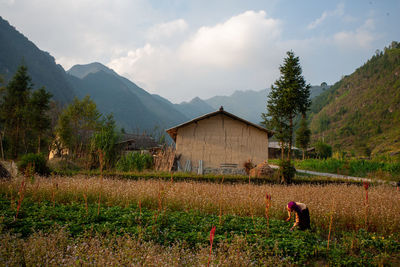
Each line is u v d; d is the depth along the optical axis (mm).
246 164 21047
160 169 20141
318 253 5223
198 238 5305
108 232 5090
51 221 5641
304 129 49031
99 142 18359
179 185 11461
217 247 5070
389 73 194125
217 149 21625
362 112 177875
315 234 6301
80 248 4059
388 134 137750
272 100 23078
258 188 11852
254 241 5355
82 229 5426
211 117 22031
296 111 23047
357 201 8961
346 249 5480
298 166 34844
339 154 35375
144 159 19891
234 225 6320
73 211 6891
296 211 6598
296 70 22750
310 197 9688
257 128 21906
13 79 34531
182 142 21625
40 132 30172
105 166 18422
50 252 3906
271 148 54062
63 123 23781
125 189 9820
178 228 5949
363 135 153250
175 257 3979
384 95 175750
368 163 24938
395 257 5332
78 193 9062
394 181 19438
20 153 33188
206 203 8469
